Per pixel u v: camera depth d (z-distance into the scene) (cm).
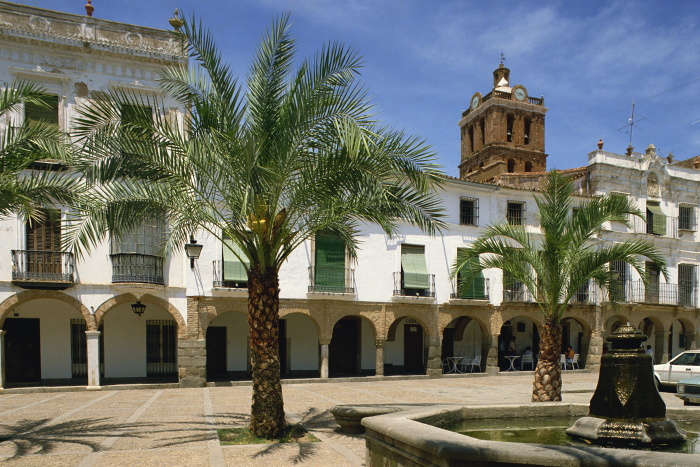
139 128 971
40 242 1867
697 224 3275
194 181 1173
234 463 814
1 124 1788
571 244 1469
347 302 2342
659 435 639
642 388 663
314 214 1085
